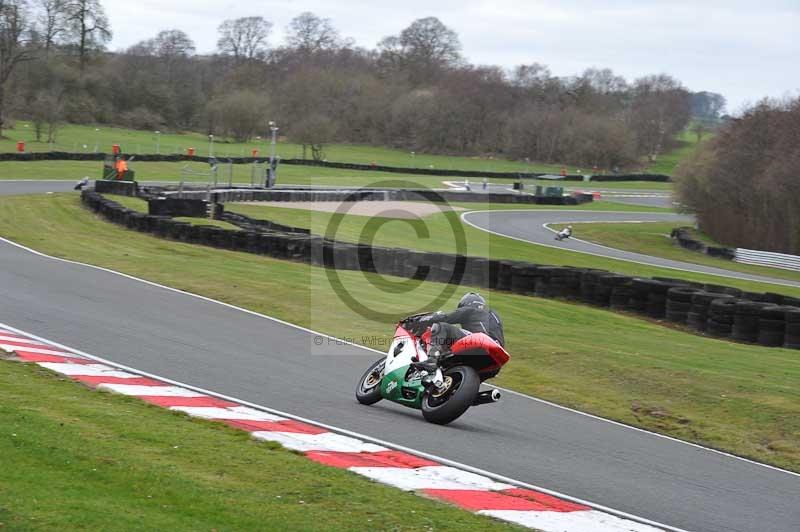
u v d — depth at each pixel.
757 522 12.38
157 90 195.00
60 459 11.02
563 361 23.56
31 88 168.88
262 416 15.67
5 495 9.37
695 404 20.06
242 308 28.89
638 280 36.59
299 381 19.38
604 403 20.09
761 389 20.95
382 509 10.66
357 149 190.12
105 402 15.27
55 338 21.39
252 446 13.23
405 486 12.05
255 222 57.78
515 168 180.00
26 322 23.08
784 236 80.62
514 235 79.25
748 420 18.94
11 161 100.44
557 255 68.62
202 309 27.91
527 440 16.00
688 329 34.00
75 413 13.88
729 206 87.25
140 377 18.00
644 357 24.72
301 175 119.44
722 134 90.69
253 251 45.12
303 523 9.76
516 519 11.07
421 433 15.53
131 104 193.62
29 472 10.36
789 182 78.56
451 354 16.25
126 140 160.75
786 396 20.47
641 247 81.81
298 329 26.05
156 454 11.94
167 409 15.27
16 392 15.00
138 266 36.62
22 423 12.50
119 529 8.83
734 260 77.25
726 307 32.06
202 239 47.44
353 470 12.56
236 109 180.75
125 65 199.88
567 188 153.12
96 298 28.02
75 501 9.50
